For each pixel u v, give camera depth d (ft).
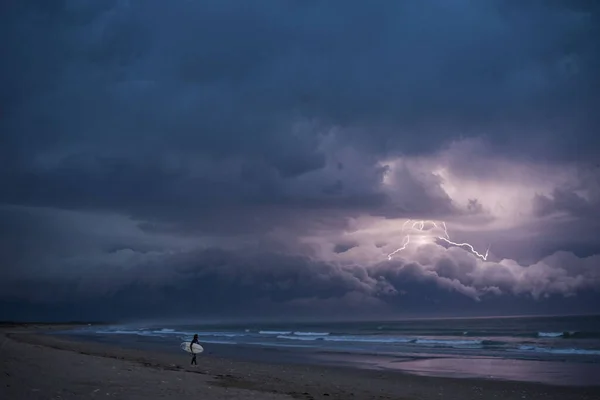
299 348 155.12
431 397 60.90
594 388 69.46
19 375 52.70
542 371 90.94
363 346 164.66
